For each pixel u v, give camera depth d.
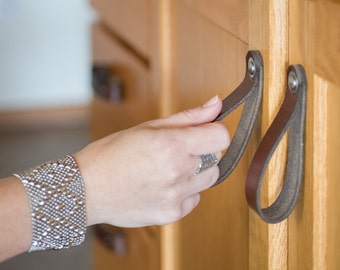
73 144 2.96
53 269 2.24
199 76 0.93
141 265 1.23
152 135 0.71
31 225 0.73
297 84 0.65
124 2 1.28
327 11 0.60
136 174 0.71
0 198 0.72
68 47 3.09
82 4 3.06
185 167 0.70
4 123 3.09
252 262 0.76
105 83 1.35
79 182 0.72
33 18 3.04
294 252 0.70
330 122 0.63
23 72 3.08
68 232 0.74
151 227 1.17
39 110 3.11
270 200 0.70
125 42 1.33
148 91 1.17
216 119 0.73
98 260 1.54
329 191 0.65
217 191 0.88
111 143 0.73
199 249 0.98
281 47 0.68
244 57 0.75
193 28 0.95
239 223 0.80
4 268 2.25
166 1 1.06
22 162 2.83
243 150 0.71
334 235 0.64
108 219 0.74
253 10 0.71
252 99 0.71
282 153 0.69
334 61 0.59
